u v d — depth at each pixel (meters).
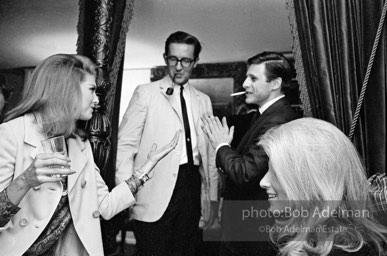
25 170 1.53
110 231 2.60
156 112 2.73
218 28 3.44
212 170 2.81
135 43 3.47
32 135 1.68
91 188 1.82
